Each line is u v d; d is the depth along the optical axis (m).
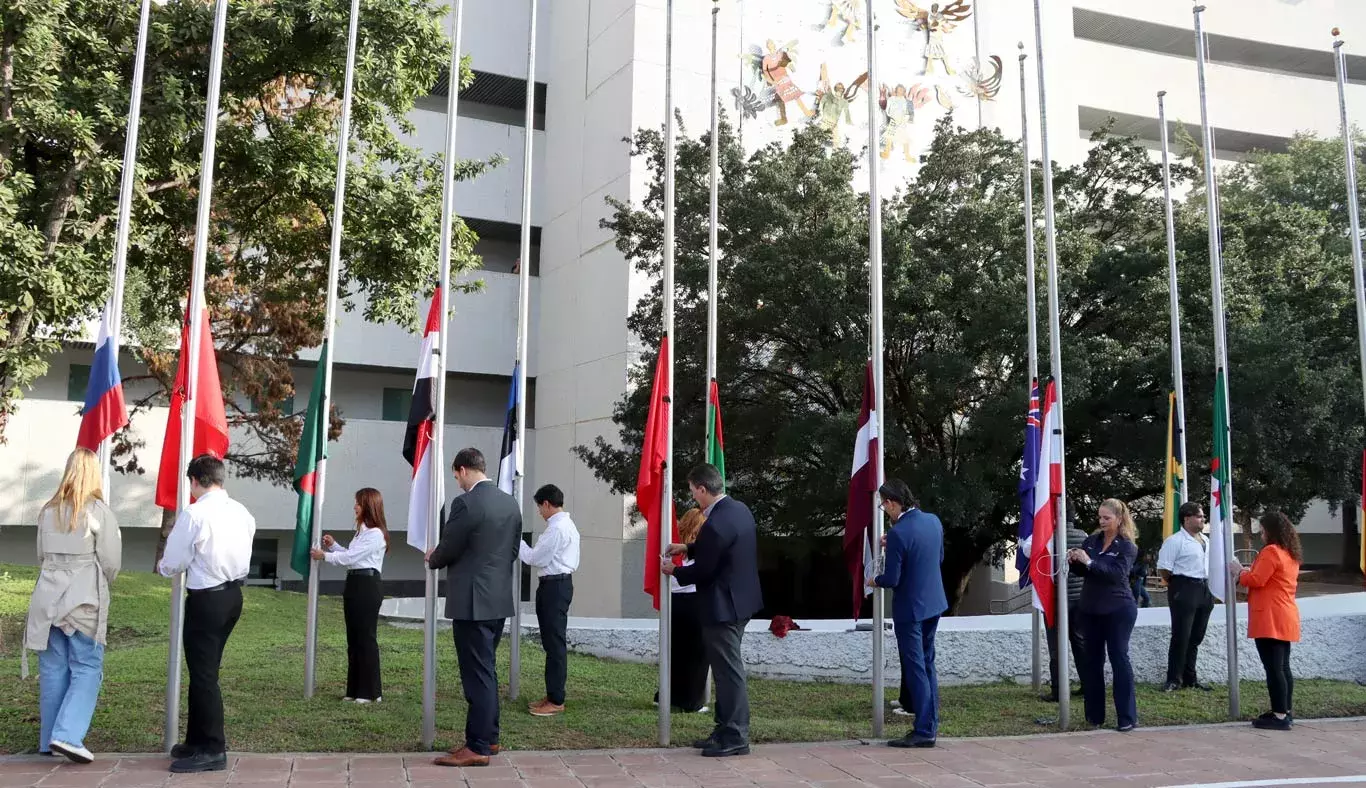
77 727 6.27
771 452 18.53
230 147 13.80
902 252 16.64
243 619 14.55
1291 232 20.72
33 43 11.17
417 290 15.41
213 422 7.38
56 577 6.38
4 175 11.62
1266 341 16.14
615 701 9.06
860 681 10.48
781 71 27.55
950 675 10.52
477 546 6.71
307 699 8.45
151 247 15.41
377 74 13.76
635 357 24.61
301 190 14.58
